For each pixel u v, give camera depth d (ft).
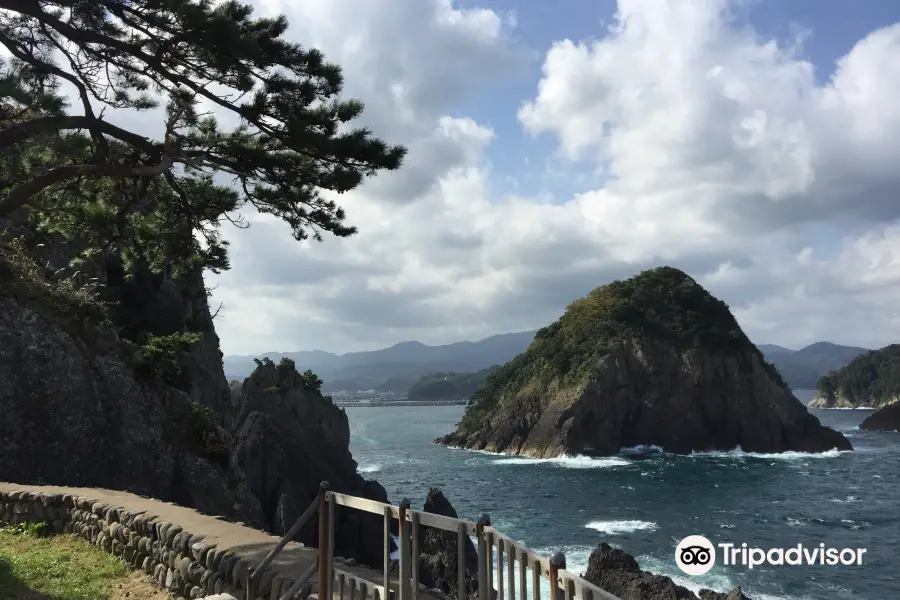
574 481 228.02
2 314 73.00
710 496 192.44
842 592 95.96
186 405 94.73
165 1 39.17
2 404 68.74
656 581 68.03
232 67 43.83
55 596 31.09
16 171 45.85
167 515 39.58
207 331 154.40
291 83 46.32
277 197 50.83
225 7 45.29
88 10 41.47
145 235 54.29
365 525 120.88
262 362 176.35
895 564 111.86
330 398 191.21
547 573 13.76
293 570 28.86
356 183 46.57
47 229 52.85
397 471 263.90
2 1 39.01
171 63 45.19
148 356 93.40
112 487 75.05
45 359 73.97
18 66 43.50
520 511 173.37
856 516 158.81
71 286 86.48
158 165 42.32
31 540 42.45
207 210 52.60
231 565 30.63
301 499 147.33
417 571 18.19
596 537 137.28
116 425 78.28
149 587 34.83
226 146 47.01
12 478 67.05
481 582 16.34
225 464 93.66
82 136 39.91
